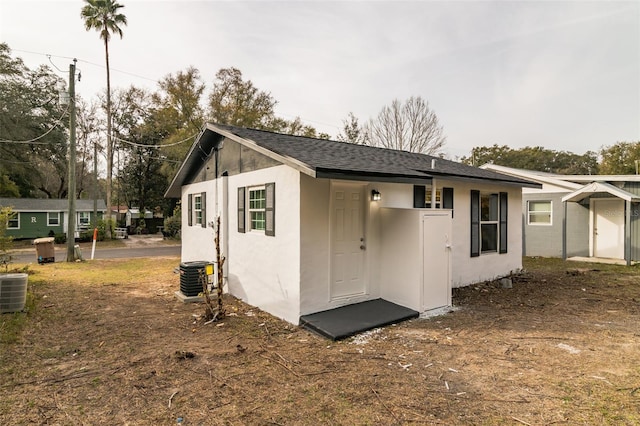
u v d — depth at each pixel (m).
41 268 10.80
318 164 4.69
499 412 2.81
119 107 28.25
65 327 5.07
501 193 9.02
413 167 7.01
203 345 4.38
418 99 27.44
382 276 6.14
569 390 3.15
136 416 2.78
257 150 5.77
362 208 6.03
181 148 23.47
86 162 29.66
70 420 2.71
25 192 26.52
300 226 5.14
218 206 7.99
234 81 25.05
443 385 3.28
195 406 2.93
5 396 3.09
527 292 7.36
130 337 4.67
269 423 2.68
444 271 5.95
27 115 22.05
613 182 12.38
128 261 12.66
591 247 12.62
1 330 4.76
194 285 6.75
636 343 4.36
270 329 5.03
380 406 2.91
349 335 4.64
